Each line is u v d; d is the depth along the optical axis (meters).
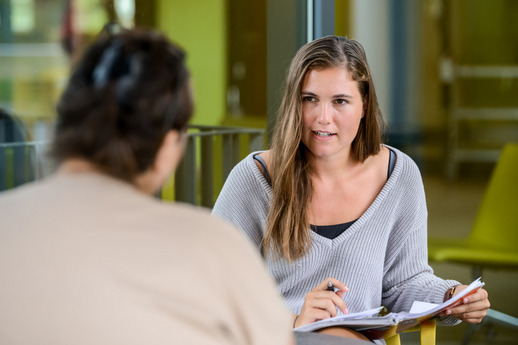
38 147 3.25
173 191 3.69
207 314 0.99
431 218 3.64
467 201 3.63
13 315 0.95
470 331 3.68
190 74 1.14
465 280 3.73
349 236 2.22
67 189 1.03
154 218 1.02
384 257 2.32
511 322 3.65
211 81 3.53
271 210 2.22
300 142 2.24
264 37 3.51
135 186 1.09
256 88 3.54
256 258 1.07
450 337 3.71
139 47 1.08
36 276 0.96
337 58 2.12
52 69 3.26
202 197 3.67
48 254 0.97
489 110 3.54
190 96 1.13
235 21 3.50
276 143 2.24
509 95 3.52
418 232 2.33
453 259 3.57
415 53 3.52
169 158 1.13
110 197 1.03
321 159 2.22
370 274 2.24
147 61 1.07
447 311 2.05
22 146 3.26
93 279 0.96
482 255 3.57
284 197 2.20
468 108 3.54
